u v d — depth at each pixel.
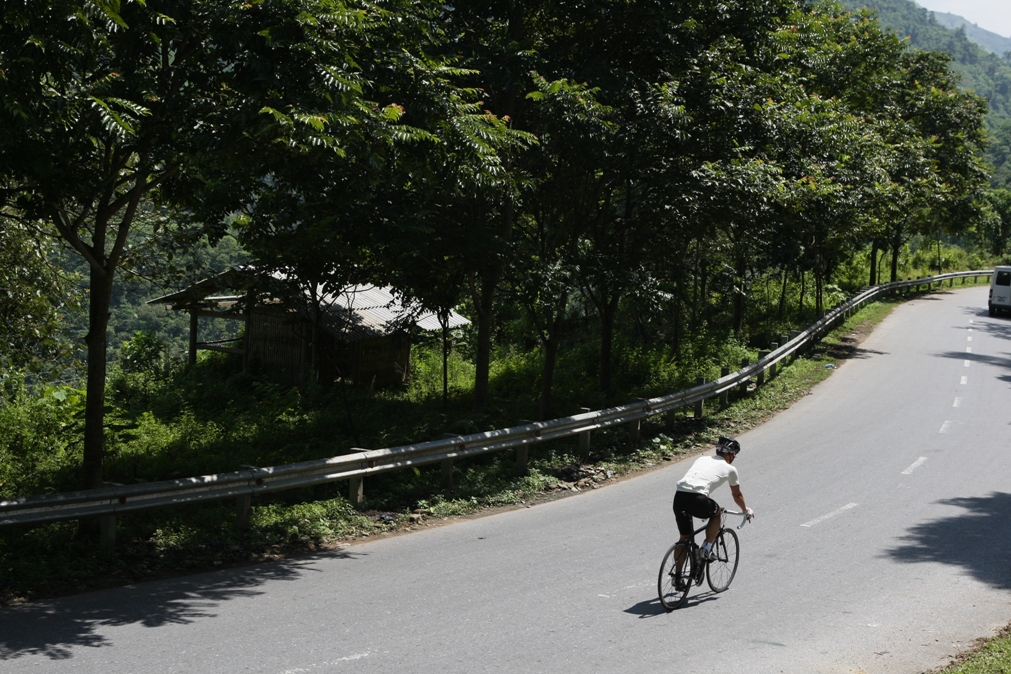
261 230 16.61
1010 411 21.08
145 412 20.11
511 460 16.05
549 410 20.39
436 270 18.27
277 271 18.73
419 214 15.35
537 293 17.20
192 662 6.71
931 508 12.79
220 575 9.50
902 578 9.59
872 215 30.69
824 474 15.00
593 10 16.66
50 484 13.17
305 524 11.53
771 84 19.44
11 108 8.56
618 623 8.01
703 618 8.23
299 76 10.29
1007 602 8.83
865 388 24.20
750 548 10.77
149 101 10.25
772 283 44.81
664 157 18.22
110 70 10.09
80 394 20.34
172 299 28.33
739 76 18.23
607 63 17.25
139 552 10.12
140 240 18.28
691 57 18.00
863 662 7.21
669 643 7.51
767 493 13.71
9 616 7.79
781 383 24.61
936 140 41.72
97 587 8.91
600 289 19.03
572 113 15.57
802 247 31.14
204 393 23.53
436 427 19.36
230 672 6.53
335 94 10.56
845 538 11.23
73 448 15.85
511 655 7.11
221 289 18.67
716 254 29.22
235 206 13.85
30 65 9.07
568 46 18.34
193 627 7.60
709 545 8.79
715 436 18.59
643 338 30.12
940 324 39.88
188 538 10.55
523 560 10.16
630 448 17.22
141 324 51.72
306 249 16.91
